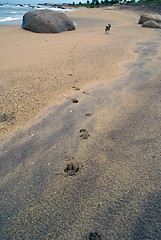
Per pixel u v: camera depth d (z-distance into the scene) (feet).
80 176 6.68
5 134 8.96
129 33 44.93
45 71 17.28
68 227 4.99
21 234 4.90
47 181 6.54
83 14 116.06
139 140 8.29
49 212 5.45
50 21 42.80
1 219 5.32
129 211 5.30
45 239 4.74
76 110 11.19
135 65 19.90
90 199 5.77
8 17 90.89
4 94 12.64
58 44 29.84
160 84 14.44
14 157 7.66
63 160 7.47
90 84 14.89
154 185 6.07
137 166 6.91
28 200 5.87
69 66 18.90
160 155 7.32
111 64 19.98
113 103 11.96
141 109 10.92
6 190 6.24
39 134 9.05
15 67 18.25
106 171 6.82
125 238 4.60
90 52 24.89
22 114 10.61
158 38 37.99
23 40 32.91
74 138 8.75
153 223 4.91
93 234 4.76
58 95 12.96
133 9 162.81
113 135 8.80
